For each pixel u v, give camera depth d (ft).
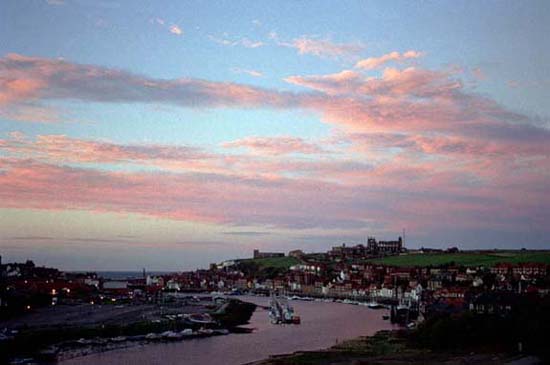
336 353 537.65
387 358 499.51
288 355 538.06
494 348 533.96
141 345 615.16
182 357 542.16
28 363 481.05
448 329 569.23
